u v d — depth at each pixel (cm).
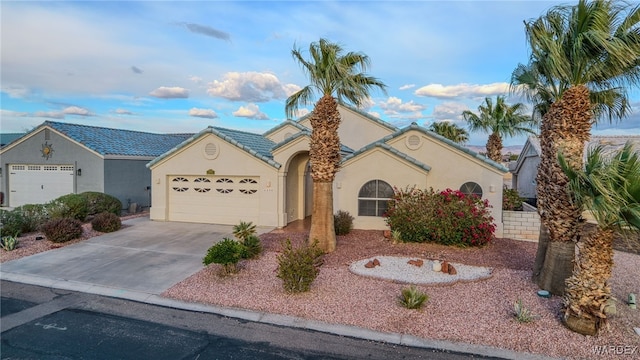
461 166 1495
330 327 674
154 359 572
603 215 573
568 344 596
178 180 1761
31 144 2109
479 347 601
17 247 1221
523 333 631
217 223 1700
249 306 759
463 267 1012
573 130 750
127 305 779
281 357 579
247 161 1638
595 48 713
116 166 2017
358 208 1535
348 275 936
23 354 582
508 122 2377
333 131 1134
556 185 772
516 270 979
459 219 1220
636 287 861
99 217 1484
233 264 941
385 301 772
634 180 530
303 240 1321
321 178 1141
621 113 904
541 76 848
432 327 661
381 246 1241
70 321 704
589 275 623
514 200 1861
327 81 1108
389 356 582
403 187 1480
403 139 1570
